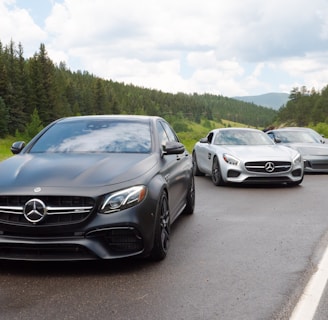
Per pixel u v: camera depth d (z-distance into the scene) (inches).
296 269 163.0
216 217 265.4
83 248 152.9
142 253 160.6
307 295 136.7
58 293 138.3
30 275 155.6
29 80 4626.0
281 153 410.9
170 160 215.9
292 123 7175.2
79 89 6584.6
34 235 152.4
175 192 218.7
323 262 171.8
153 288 142.9
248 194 363.9
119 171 168.4
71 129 218.2
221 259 176.1
